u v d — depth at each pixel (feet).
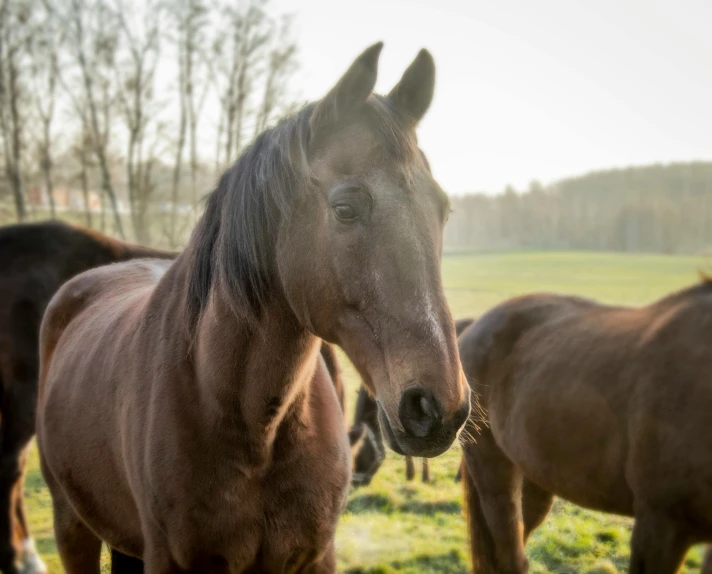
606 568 13.44
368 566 13.62
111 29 53.67
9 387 12.67
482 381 11.62
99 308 8.34
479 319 12.42
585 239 212.02
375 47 4.57
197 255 5.59
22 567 12.01
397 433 4.11
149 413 5.57
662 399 8.49
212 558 5.28
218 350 5.22
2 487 12.08
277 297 5.04
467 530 11.78
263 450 5.22
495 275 105.70
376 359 4.30
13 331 12.73
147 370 5.87
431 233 4.36
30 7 53.11
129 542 6.57
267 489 5.32
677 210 205.67
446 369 4.02
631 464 8.78
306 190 4.62
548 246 217.36
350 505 17.19
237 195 5.08
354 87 4.57
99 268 9.95
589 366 9.70
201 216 5.84
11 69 54.70
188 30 52.60
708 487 7.96
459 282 91.04
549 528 15.47
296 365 5.17
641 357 9.07
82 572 8.01
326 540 5.63
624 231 205.98
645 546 8.52
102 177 55.77
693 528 8.28
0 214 56.44
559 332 10.76
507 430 10.80
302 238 4.65
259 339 5.07
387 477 19.63
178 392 5.44
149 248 14.75
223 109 53.36
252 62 52.95
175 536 5.26
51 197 56.90
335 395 6.38
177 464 5.24
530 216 222.28
